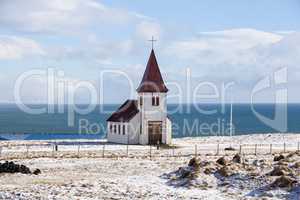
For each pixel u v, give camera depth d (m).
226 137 96.12
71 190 40.50
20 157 60.56
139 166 53.78
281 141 88.06
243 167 45.88
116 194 39.19
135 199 37.50
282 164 45.69
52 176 47.53
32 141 84.12
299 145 79.81
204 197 38.28
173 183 43.88
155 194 39.31
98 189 41.06
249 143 84.25
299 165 44.53
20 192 39.47
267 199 36.84
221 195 39.00
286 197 37.25
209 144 81.88
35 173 48.88
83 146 74.12
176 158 61.03
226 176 43.62
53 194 39.00
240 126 178.00
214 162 49.16
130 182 44.34
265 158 56.94
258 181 41.25
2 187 41.78
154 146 76.19
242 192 39.66
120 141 81.00
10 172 49.16
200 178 43.47
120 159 59.69
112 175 48.12
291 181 39.34
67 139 92.56
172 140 89.88
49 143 79.56
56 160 58.31
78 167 53.12
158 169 51.56
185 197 38.28
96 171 50.56
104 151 67.12
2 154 63.16
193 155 64.25
